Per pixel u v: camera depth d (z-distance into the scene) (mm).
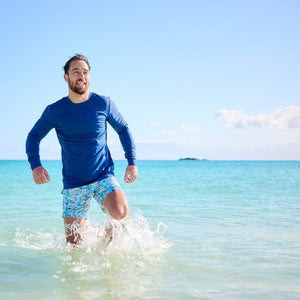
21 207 6125
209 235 3768
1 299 1993
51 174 23594
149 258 2885
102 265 2705
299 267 2639
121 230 3127
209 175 22438
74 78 3049
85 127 3137
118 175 23750
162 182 14320
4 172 25766
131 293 2100
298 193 9133
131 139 3500
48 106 3191
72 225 3256
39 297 2031
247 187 11305
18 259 2861
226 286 2229
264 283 2285
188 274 2473
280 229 4133
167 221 4688
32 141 3232
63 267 2643
